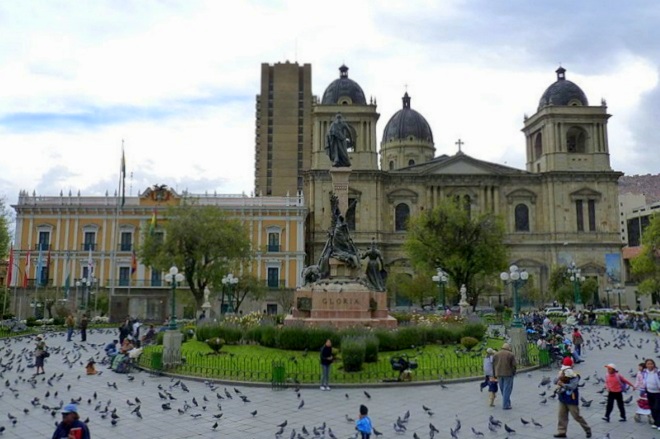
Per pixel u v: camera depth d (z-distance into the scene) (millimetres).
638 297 84750
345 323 28734
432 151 103125
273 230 72875
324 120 83125
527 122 90438
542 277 80938
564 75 88312
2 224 55250
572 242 80562
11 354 29641
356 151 82812
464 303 51562
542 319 51406
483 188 83000
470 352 26516
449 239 59625
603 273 80312
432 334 29031
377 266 33688
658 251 60906
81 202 71875
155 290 67750
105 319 60156
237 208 72688
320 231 80062
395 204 83250
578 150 87188
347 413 16281
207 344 27578
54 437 10164
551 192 81938
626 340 37594
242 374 21719
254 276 62312
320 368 21875
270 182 142000
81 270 70000
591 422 15367
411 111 104438
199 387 20266
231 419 15602
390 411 16578
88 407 17172
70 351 31281
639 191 184750
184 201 60156
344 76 87562
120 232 70938
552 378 22234
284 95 145625
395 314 39656
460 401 17953
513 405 17422
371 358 23406
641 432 14344
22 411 16641
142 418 15727
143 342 33438
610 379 15594
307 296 30734
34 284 68438
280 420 15500
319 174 81375
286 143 143500
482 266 59594
